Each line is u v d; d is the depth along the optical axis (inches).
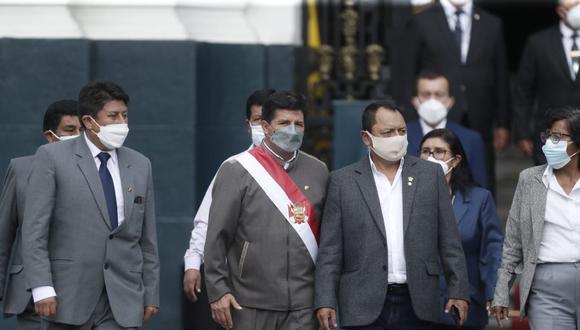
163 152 1289.4
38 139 1279.5
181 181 1286.9
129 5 1299.2
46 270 882.8
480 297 1027.3
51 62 1279.5
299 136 905.5
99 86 900.6
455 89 1317.7
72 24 1284.4
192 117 1288.1
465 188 1040.8
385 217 913.5
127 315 898.7
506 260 960.3
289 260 906.1
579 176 933.2
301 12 1433.3
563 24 1314.0
